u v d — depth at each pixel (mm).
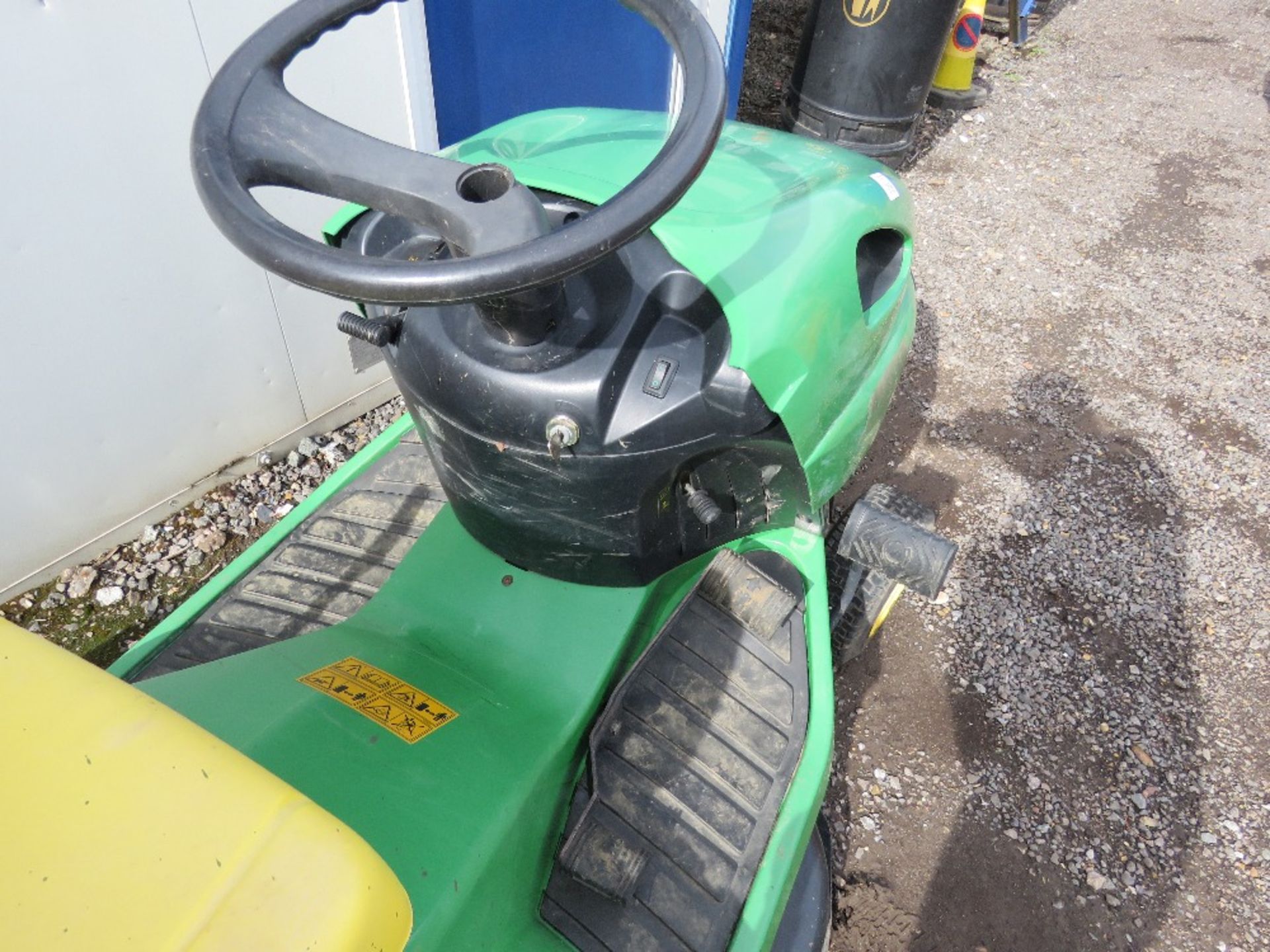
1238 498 2570
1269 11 5746
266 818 587
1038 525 2471
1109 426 2787
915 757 1957
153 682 1030
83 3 1608
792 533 1451
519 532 1163
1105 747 1995
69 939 540
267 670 1054
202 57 1816
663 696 1261
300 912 545
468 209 779
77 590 2152
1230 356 3064
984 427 2768
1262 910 1746
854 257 1289
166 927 542
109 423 2076
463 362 1001
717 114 799
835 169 1419
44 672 680
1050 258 3504
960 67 4480
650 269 1049
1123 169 4094
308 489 2447
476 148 1325
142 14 1689
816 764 1223
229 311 2168
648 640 1291
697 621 1349
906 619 2223
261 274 2184
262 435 2451
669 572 1270
